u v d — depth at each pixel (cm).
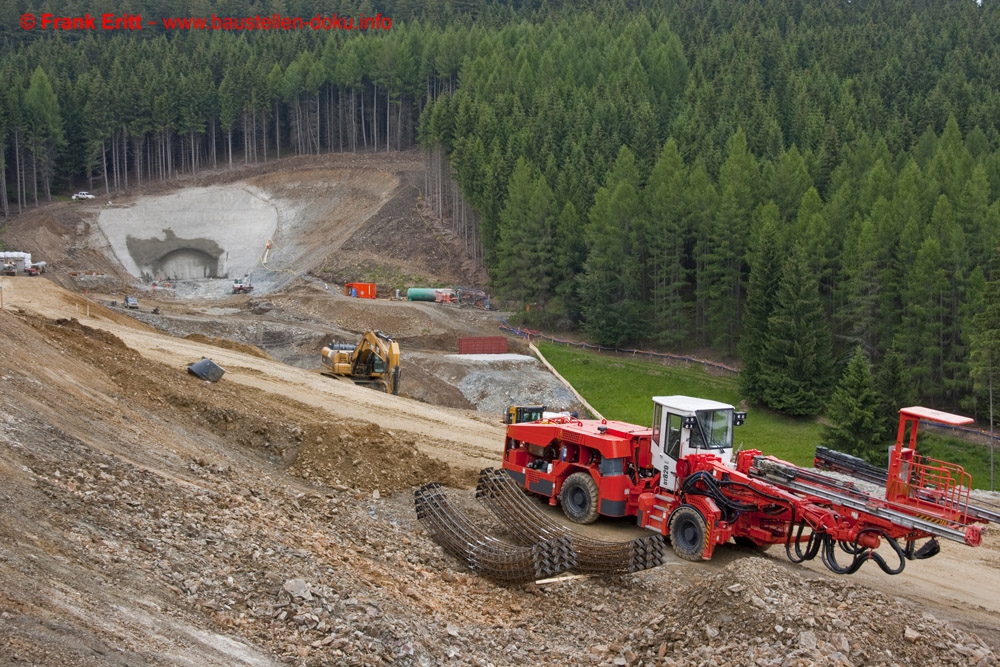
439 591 1398
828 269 5662
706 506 1698
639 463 1889
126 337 3906
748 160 6912
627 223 6525
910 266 5309
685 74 10188
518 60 10256
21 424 1490
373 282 8188
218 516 1387
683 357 6128
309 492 1820
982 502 1515
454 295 7575
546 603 1423
